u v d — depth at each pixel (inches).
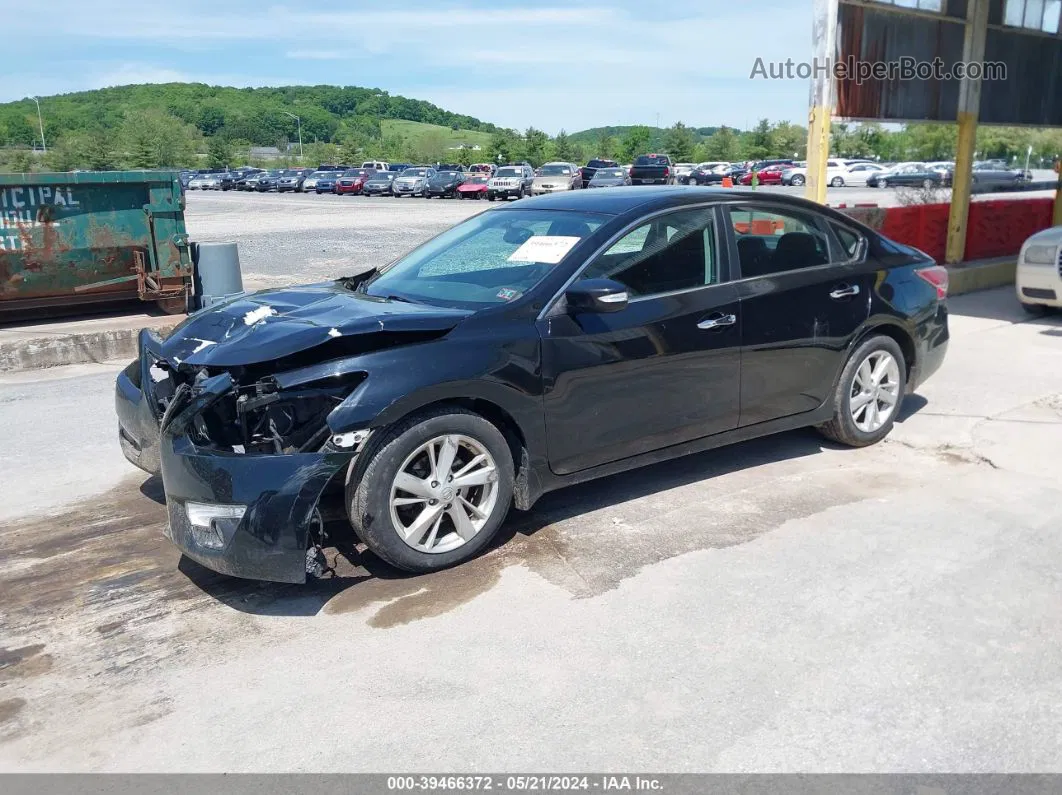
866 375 210.4
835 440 215.5
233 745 110.0
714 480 196.5
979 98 455.8
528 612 140.1
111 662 129.4
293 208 1482.5
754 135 2967.5
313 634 135.5
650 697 117.6
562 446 163.6
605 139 3666.3
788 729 110.6
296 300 172.9
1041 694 117.0
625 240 172.4
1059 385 270.8
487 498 156.1
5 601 148.1
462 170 2171.5
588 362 162.9
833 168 1625.2
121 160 4128.9
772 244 194.1
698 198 184.9
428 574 153.5
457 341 150.7
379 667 126.1
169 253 388.5
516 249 177.3
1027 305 386.0
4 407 270.4
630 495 188.2
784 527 170.4
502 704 116.7
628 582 149.3
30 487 201.2
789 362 193.0
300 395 142.1
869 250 212.7
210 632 137.1
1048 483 191.3
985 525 170.1
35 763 107.7
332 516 155.6
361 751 108.3
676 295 175.8
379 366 143.7
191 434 145.9
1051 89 519.8
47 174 365.1
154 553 165.6
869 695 117.1
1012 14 470.0
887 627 133.7
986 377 281.6
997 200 504.4
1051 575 149.7
